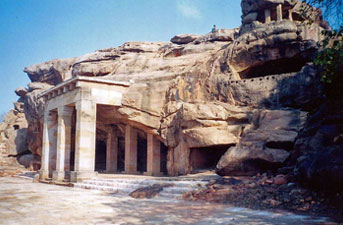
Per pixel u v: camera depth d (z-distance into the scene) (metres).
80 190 17.45
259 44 20.12
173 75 24.58
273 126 16.48
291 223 7.61
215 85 21.34
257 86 19.53
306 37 18.66
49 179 24.73
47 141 26.53
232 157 14.71
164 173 27.62
